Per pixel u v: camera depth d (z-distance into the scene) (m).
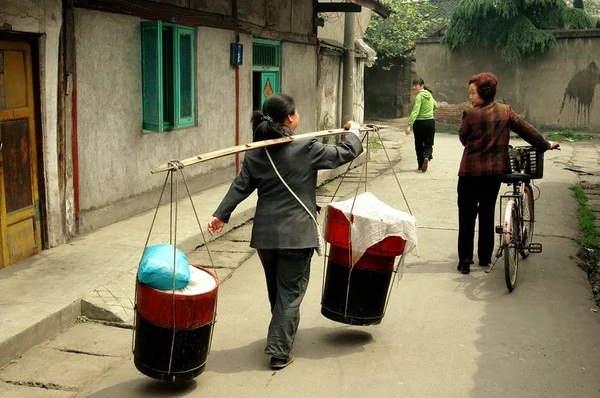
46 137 6.73
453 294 6.02
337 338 5.07
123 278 6.01
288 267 4.45
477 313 5.57
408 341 5.00
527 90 22.72
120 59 8.09
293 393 4.20
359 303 4.76
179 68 9.36
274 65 13.27
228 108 11.05
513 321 5.40
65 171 7.12
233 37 11.06
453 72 23.75
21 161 6.49
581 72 21.97
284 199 4.42
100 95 7.74
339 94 18.48
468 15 22.42
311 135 4.50
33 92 6.63
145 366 4.05
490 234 6.68
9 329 4.78
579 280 6.45
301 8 14.33
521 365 4.61
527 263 6.93
